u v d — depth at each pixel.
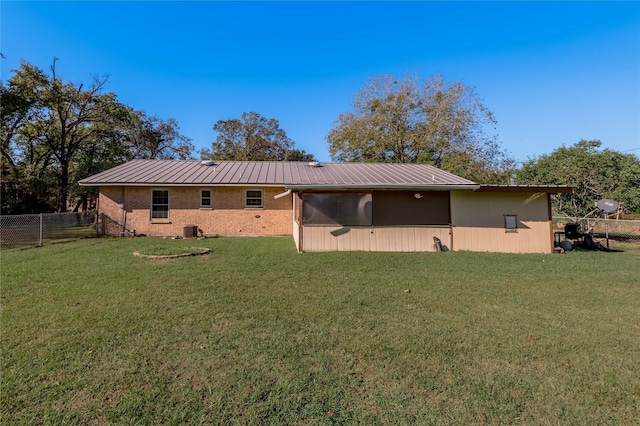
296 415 2.42
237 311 4.70
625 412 2.50
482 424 2.35
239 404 2.54
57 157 24.64
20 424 2.29
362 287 6.14
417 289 6.04
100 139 26.50
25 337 3.72
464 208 11.59
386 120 26.91
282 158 40.50
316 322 4.30
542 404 2.58
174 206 15.80
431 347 3.57
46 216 13.38
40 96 22.27
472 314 4.68
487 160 26.00
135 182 14.87
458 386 2.81
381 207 11.36
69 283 6.20
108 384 2.79
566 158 19.09
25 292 5.58
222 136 38.84
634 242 14.48
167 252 9.59
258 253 10.15
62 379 2.86
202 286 6.07
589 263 8.91
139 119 31.95
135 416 2.39
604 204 12.70
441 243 11.41
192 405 2.52
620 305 5.16
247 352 3.41
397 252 10.77
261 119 39.59
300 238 10.91
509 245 11.53
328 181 12.59
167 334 3.86
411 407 2.53
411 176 13.66
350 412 2.46
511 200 11.66
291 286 6.17
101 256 9.24
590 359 3.33
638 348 3.59
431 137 25.97
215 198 16.06
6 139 22.03
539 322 4.37
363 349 3.51
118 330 3.96
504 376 2.98
